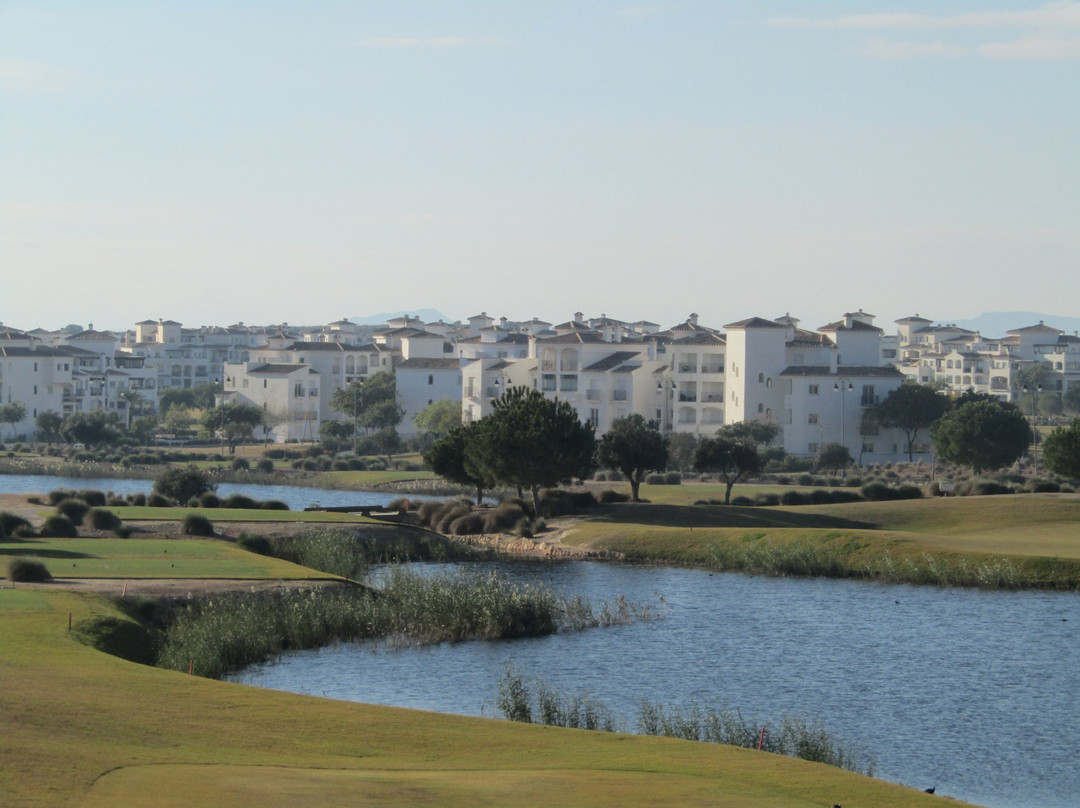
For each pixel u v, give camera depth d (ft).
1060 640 214.69
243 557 258.98
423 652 201.16
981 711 170.40
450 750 118.01
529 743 121.90
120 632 175.01
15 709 118.52
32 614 175.63
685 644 210.38
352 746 117.29
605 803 99.40
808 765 116.78
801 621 230.68
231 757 109.09
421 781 104.58
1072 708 172.45
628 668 192.85
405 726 126.00
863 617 234.79
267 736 118.32
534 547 335.26
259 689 138.62
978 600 252.83
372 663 192.03
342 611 210.59
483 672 187.83
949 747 155.02
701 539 322.55
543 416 361.51
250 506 376.27
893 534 311.27
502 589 231.91
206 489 392.47
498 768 112.16
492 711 164.66
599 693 177.17
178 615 196.85
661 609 242.99
